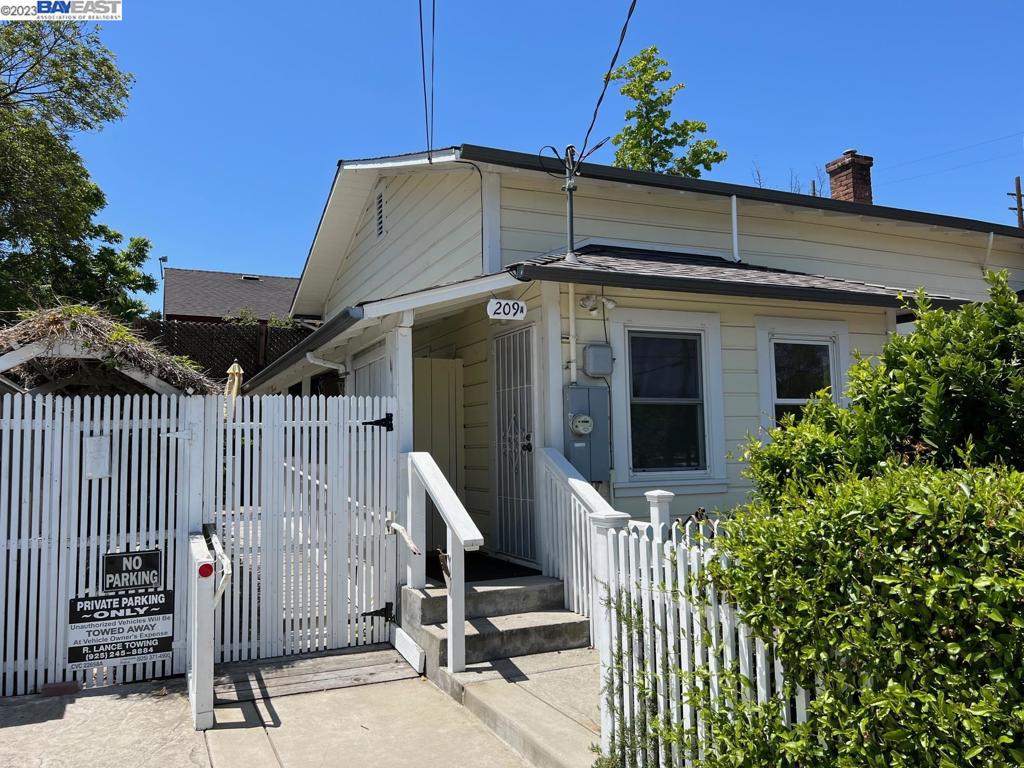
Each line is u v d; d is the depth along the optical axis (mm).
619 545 3672
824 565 2359
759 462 3434
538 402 6855
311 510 6062
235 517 5836
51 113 16375
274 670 5594
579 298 6875
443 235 8977
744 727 2688
